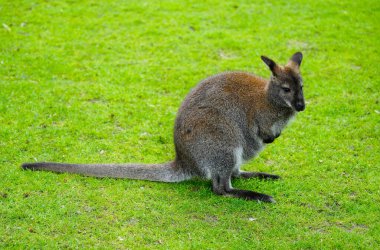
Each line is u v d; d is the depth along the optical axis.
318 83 9.67
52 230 5.80
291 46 11.14
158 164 6.82
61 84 9.38
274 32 11.73
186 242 5.67
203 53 10.75
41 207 6.16
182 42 11.18
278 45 11.15
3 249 5.48
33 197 6.36
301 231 5.92
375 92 9.38
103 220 6.01
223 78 6.76
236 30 11.80
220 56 10.70
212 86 6.66
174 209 6.26
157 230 5.87
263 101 6.63
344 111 8.75
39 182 6.63
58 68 9.91
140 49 10.84
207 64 10.32
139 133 8.05
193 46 11.02
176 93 9.30
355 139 7.96
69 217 6.03
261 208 6.34
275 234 5.86
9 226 5.83
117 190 6.58
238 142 6.57
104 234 5.77
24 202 6.25
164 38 11.31
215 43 11.15
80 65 10.09
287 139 7.99
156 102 8.95
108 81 9.57
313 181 6.94
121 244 5.63
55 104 8.67
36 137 7.76
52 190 6.51
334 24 12.16
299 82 6.63
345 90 9.43
